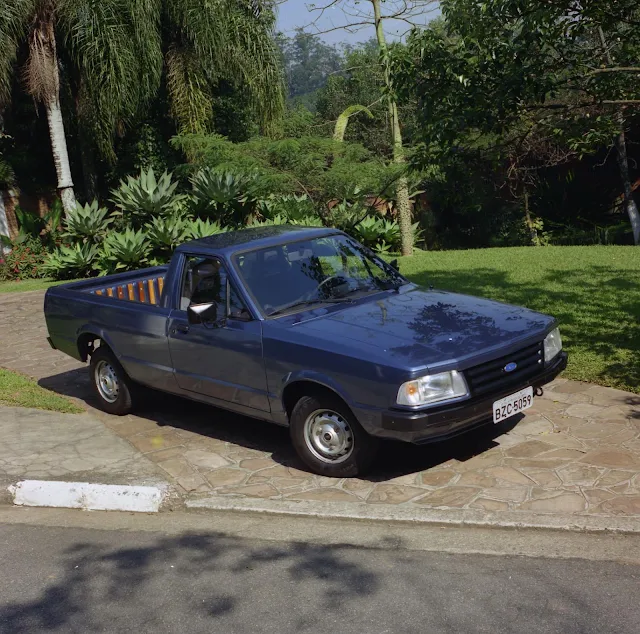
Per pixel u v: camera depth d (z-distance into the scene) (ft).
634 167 94.63
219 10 67.51
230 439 22.63
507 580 14.14
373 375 17.51
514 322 19.80
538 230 98.02
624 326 30.73
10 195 80.23
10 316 44.75
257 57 71.05
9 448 22.84
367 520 16.97
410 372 17.12
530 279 42.86
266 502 18.10
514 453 19.66
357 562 15.26
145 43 63.67
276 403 19.75
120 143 81.61
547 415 22.16
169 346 22.40
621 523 15.66
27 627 13.73
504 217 98.73
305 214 63.00
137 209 60.80
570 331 30.58
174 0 67.31
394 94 25.41
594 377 24.97
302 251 22.29
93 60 62.49
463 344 18.22
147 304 23.61
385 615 13.25
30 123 84.89
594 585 13.75
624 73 24.27
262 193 62.49
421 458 19.94
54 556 16.57
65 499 19.40
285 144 61.11
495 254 55.77
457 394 17.49
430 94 24.98
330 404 18.69
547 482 17.85
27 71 65.51
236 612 13.70
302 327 19.43
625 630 12.33
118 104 63.72
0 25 60.64
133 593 14.66
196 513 18.30
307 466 19.71
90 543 17.12
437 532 16.29
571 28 23.82
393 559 15.28
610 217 97.19
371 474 19.20
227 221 62.64
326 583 14.49
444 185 27.17
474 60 24.17
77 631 13.47
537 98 23.22
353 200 65.36
